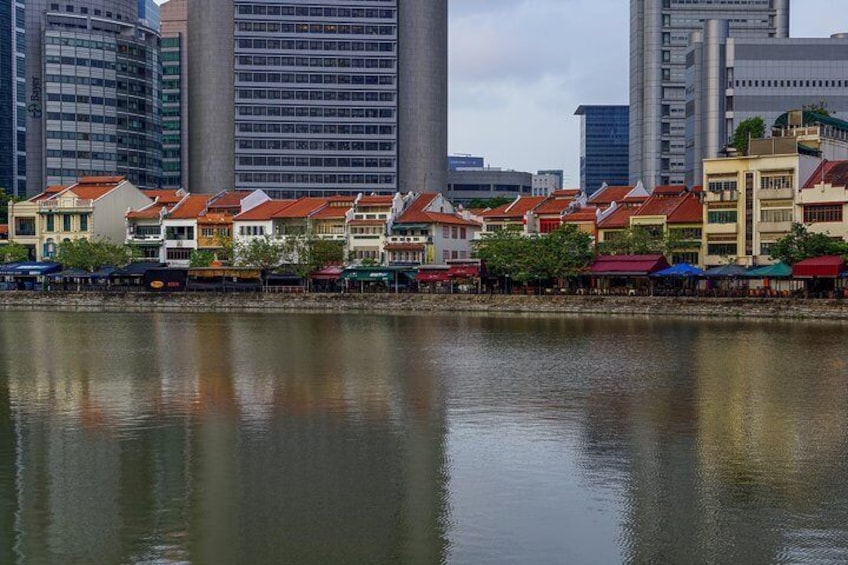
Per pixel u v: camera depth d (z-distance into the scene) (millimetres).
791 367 78250
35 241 190250
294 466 46312
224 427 54844
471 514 39500
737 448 49781
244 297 154750
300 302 152375
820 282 128000
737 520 38688
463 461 47188
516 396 65062
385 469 45781
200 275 166250
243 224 179500
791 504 40531
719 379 72312
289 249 163375
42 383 71188
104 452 49062
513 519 38938
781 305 122125
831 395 65250
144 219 186250
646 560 35000
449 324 121000
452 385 69688
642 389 67938
